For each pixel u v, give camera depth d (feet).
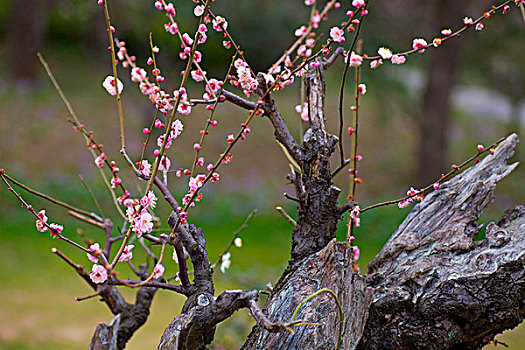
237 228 36.32
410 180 49.26
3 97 57.06
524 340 19.70
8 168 42.70
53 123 53.06
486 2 38.68
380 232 35.86
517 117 53.01
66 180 41.29
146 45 49.70
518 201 46.57
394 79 41.34
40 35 65.21
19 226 33.76
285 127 7.67
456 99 69.31
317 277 7.04
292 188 47.06
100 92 62.75
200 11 7.25
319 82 7.80
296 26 61.00
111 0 47.50
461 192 8.14
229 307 6.70
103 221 8.64
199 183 6.84
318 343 6.61
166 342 6.58
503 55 41.65
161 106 7.10
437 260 7.55
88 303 24.57
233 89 39.19
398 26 39.55
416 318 7.33
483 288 7.19
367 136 59.16
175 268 24.50
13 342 20.04
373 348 7.40
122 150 6.80
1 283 25.71
